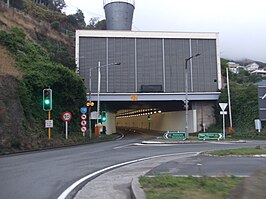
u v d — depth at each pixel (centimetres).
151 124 8750
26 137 2642
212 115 5859
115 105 6438
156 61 5816
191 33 5919
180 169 1348
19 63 3588
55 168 1423
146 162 1683
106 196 868
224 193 782
